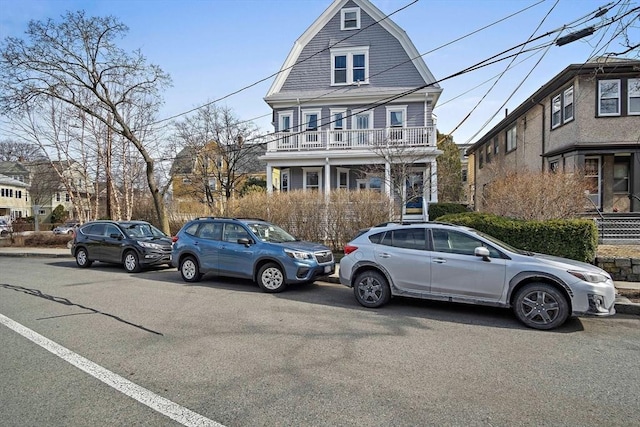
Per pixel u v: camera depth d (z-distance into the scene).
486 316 6.50
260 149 33.81
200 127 29.11
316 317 6.42
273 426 3.10
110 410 3.37
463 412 3.32
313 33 21.67
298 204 14.49
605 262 8.82
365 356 4.64
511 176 13.66
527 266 6.02
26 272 11.84
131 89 18.27
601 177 16.83
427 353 4.75
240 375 4.09
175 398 3.58
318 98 21.08
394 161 17.20
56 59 15.95
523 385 3.86
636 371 4.23
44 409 3.40
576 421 3.19
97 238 12.60
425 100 20.41
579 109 16.09
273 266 8.49
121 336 5.41
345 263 7.42
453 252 6.65
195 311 6.81
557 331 5.72
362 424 3.12
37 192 49.19
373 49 21.06
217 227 9.67
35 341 5.20
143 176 29.70
